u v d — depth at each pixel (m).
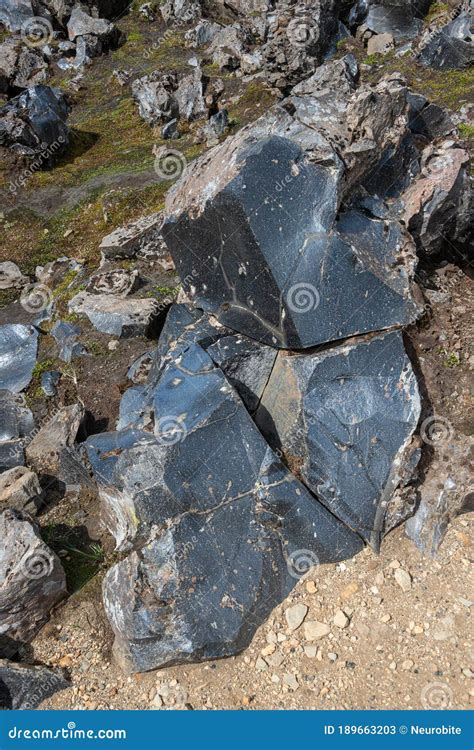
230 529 4.63
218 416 4.80
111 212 9.59
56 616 4.95
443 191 5.67
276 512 4.69
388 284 5.20
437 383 5.38
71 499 5.83
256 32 13.73
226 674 4.40
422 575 4.60
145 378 6.46
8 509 5.04
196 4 15.34
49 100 11.36
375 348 5.05
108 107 13.20
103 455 5.03
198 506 4.64
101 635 4.77
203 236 5.45
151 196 9.70
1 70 14.11
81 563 5.30
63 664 4.68
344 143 5.41
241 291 5.37
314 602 4.60
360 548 4.78
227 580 4.54
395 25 12.33
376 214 5.70
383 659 4.27
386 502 4.80
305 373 5.02
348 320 5.09
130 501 4.67
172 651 4.39
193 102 11.73
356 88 6.23
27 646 4.84
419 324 5.55
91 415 6.47
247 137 5.43
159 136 11.73
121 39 15.55
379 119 5.57
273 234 5.05
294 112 5.70
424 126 6.40
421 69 11.14
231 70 12.96
